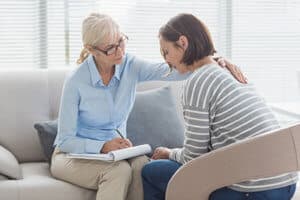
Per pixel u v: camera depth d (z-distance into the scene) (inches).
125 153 89.2
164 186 84.4
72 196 91.4
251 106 75.5
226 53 142.4
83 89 96.0
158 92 114.0
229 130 75.2
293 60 145.6
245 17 142.2
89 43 93.4
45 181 93.0
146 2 136.1
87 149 93.3
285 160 68.4
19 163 109.9
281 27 144.5
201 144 76.7
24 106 111.7
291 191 75.9
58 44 133.1
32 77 114.7
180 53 79.7
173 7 137.8
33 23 130.8
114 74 98.4
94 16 94.5
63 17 132.3
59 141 95.3
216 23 140.7
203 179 71.4
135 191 90.8
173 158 85.8
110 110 98.3
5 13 129.1
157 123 108.9
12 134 109.8
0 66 130.5
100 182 89.5
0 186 89.2
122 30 135.9
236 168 68.9
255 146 67.5
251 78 144.9
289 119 130.6
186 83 77.7
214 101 75.4
